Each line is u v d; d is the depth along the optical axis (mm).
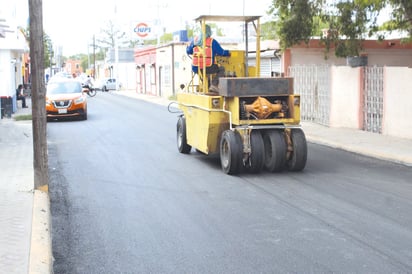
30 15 9969
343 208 8945
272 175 11805
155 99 43125
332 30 19172
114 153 15148
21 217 8180
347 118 20062
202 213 8773
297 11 18438
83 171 12570
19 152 14781
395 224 7984
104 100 42562
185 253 6887
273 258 6629
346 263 6410
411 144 15688
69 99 24891
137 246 7207
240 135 11773
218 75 13242
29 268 6059
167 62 45156
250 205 9242
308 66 22484
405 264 6355
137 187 10797
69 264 6602
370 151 14633
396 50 25859
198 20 13438
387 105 17797
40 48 9992
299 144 11820
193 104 13523
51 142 17703
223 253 6852
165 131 20391
